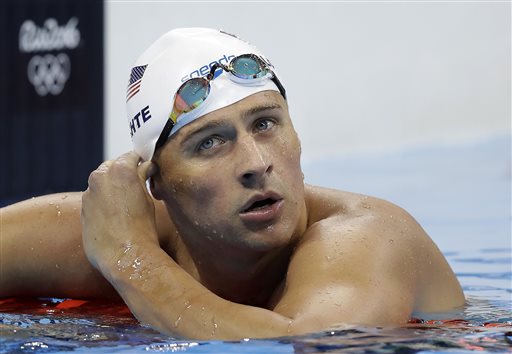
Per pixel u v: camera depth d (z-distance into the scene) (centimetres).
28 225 882
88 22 2498
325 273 701
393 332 660
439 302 800
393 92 2597
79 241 862
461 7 2541
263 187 693
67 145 2480
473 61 2527
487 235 1438
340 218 774
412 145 2552
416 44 2583
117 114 2502
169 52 761
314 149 2564
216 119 707
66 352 626
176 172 734
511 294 944
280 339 640
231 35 784
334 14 2659
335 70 2634
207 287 790
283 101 751
